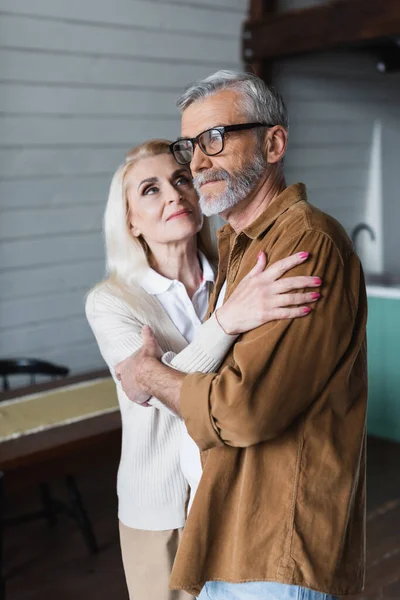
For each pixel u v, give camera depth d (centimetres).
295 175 625
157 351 155
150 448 178
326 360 130
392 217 687
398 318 413
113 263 189
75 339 477
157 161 185
